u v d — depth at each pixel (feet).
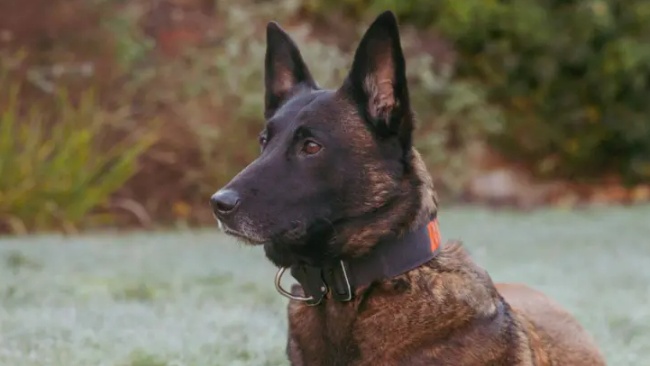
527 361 14.10
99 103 44.11
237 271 29.86
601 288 27.89
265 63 16.81
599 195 56.49
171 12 50.16
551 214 45.42
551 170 59.16
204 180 43.32
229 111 44.45
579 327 17.39
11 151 39.65
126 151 42.19
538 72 58.08
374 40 14.37
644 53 57.62
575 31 58.39
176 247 34.40
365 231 14.05
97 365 18.48
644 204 52.06
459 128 51.96
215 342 20.17
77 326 21.33
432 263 14.16
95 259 31.04
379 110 14.28
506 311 14.51
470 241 36.04
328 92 14.96
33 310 23.12
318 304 14.40
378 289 13.94
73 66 44.11
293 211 14.08
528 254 33.76
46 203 39.40
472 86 53.72
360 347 13.87
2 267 28.84
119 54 45.24
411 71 50.70
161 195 42.96
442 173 48.78
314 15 55.42
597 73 58.49
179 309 23.79
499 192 50.85
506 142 58.80
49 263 30.07
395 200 14.14
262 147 15.33
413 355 13.53
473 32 57.52
